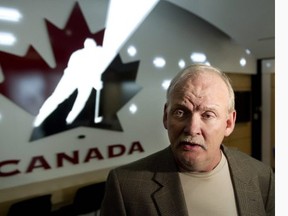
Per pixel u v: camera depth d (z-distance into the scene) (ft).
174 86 2.65
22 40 8.45
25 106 8.55
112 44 10.36
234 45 14.58
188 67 2.72
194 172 2.81
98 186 9.29
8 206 8.36
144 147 11.69
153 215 2.63
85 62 9.69
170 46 12.17
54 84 9.04
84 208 9.00
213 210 2.67
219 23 11.28
